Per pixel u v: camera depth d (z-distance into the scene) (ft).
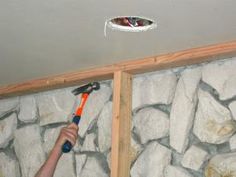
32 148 9.29
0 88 9.63
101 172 8.06
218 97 7.04
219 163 6.67
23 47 7.07
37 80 8.96
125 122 7.62
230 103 6.88
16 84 9.35
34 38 6.66
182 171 7.07
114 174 7.20
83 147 8.48
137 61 7.50
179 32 6.21
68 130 7.55
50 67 8.13
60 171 8.61
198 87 7.31
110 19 5.88
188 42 6.62
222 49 6.57
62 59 7.63
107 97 8.43
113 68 7.78
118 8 5.50
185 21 5.80
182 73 7.55
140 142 7.72
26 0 5.42
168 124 7.50
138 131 7.80
